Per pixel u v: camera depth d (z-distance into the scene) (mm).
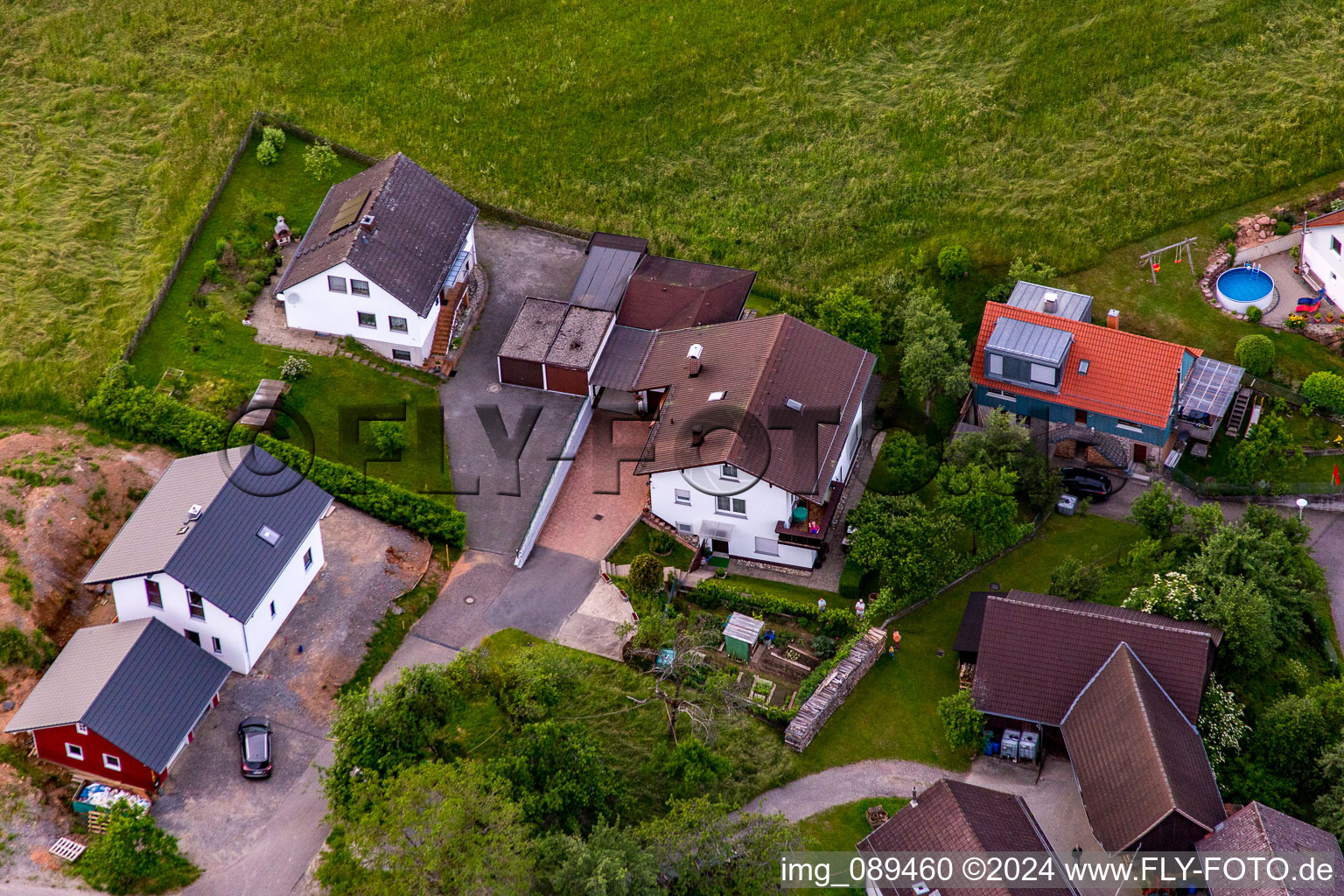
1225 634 67062
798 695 65750
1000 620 66625
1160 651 65062
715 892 54875
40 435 72188
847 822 61688
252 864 58219
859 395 76312
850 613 69438
